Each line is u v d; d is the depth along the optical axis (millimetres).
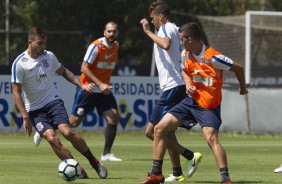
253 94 52750
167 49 24141
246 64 60625
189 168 24094
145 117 51125
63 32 72500
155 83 51312
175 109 21844
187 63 21672
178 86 24906
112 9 81125
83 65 32875
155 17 25062
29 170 27281
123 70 65625
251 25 68812
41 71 24047
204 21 70625
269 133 52875
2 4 79938
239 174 26906
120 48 82625
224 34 70188
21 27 80812
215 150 21156
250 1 90062
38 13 80438
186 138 49156
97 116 50531
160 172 21969
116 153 37062
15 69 23875
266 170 28734
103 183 23031
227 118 52750
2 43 73312
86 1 80250
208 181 24250
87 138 47750
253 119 52812
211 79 21469
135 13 81438
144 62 83500
